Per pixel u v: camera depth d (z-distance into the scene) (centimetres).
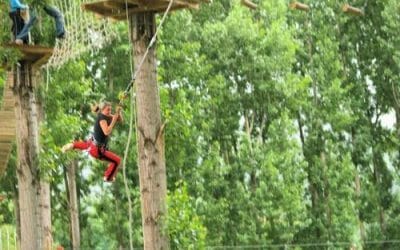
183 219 3275
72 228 6481
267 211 6275
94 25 2997
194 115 6366
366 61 7319
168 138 4078
